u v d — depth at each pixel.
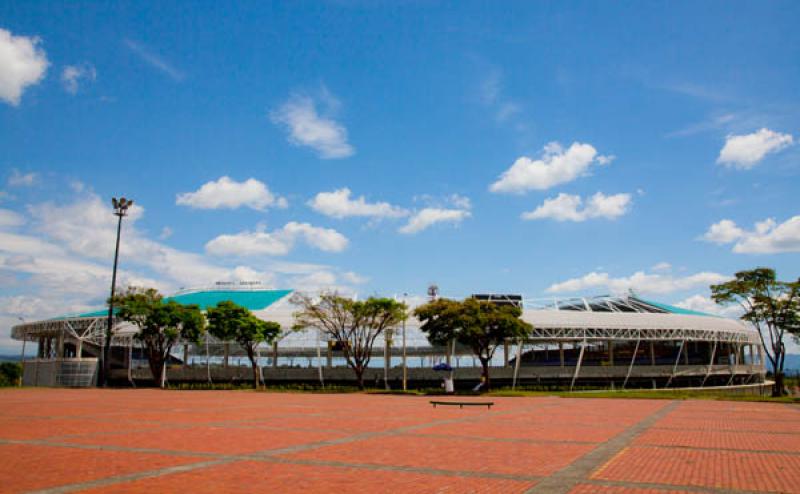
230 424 25.12
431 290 84.38
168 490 11.63
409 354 89.38
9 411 32.12
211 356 93.25
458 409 36.19
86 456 15.83
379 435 21.27
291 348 89.38
